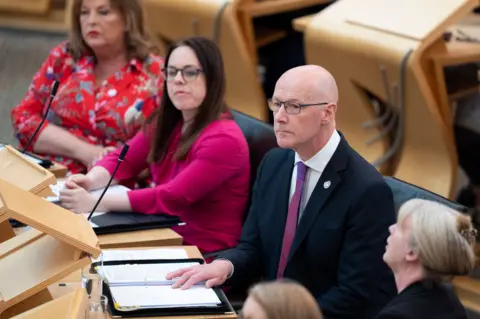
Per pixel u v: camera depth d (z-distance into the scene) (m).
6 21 24.36
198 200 9.40
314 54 12.69
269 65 15.61
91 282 7.05
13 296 6.09
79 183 9.44
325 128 7.89
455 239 6.34
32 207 6.24
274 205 8.23
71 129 11.24
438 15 11.24
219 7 13.71
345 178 7.84
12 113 11.41
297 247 7.93
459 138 12.31
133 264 7.66
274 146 9.52
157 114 9.81
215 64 9.32
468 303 11.10
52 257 6.36
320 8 15.04
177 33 14.73
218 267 7.85
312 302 4.93
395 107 11.68
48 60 11.32
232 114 9.71
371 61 11.64
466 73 12.17
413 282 6.52
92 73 11.24
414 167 11.71
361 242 7.71
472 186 12.52
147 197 9.02
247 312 4.93
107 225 8.49
